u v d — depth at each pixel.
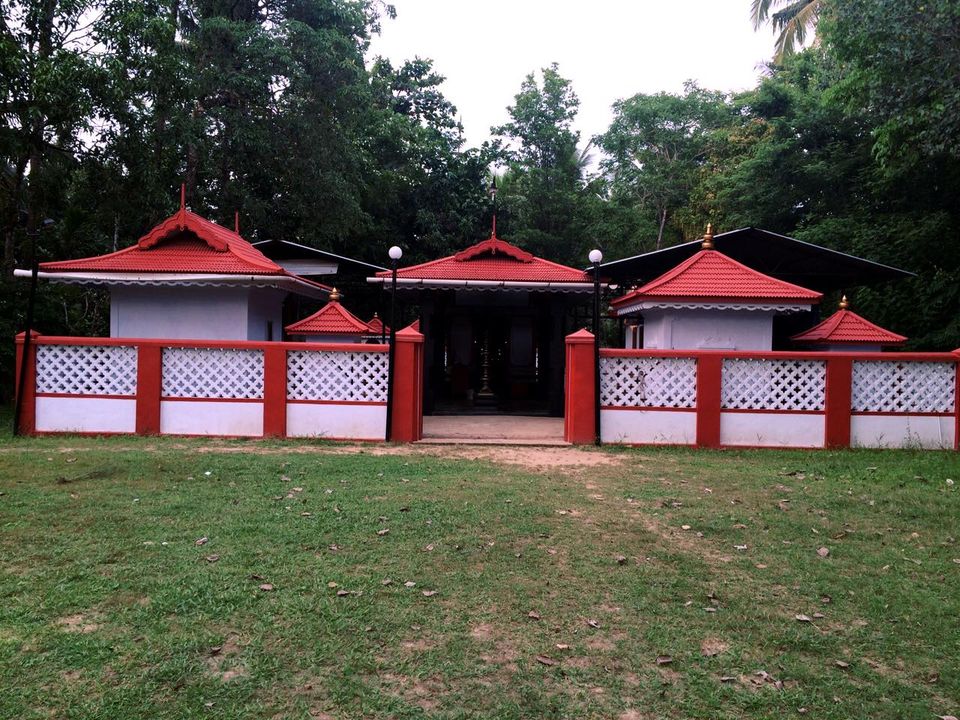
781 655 3.53
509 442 10.20
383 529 5.38
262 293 12.87
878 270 14.65
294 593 4.11
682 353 9.95
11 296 14.70
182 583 4.20
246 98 19.06
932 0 11.17
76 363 10.19
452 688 3.15
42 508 5.78
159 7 14.30
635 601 4.14
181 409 10.17
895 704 3.09
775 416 9.94
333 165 20.69
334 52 19.22
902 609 4.10
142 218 16.42
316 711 2.94
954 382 9.85
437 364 15.80
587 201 32.25
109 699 2.96
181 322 11.98
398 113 29.98
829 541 5.39
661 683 3.23
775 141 22.64
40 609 3.81
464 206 27.11
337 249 25.36
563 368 14.28
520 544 5.14
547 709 3.00
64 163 15.34
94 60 13.35
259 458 8.26
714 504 6.45
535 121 32.16
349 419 10.17
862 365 9.94
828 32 14.36
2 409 14.06
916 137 12.45
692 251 14.12
